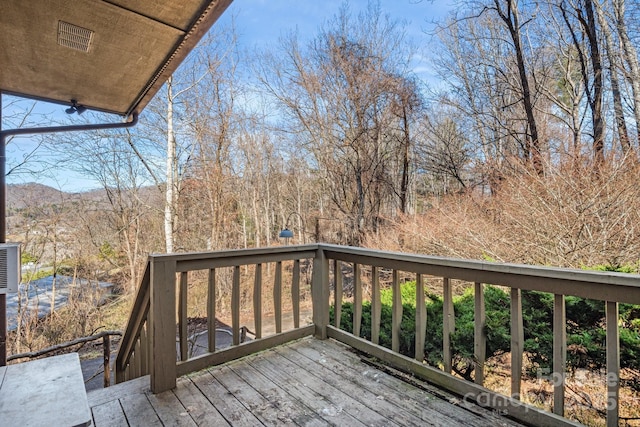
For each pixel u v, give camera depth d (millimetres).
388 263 2412
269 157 14242
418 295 2230
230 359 2467
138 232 10750
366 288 8594
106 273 10055
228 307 10047
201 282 10641
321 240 12914
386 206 11914
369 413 1828
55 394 1152
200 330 7039
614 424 1475
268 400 1962
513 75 9727
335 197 12469
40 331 7324
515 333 1781
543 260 5219
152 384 2037
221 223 11969
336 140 12352
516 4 8344
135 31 2238
